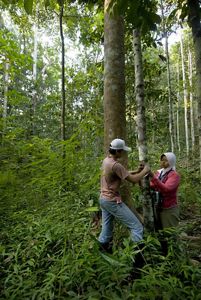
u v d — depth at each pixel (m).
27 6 2.11
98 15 7.47
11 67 6.55
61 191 3.86
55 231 3.61
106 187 3.59
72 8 7.66
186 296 2.82
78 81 10.30
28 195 3.90
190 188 6.91
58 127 11.23
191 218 5.68
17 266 3.16
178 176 3.83
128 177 3.47
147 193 3.75
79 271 2.94
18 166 3.75
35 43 15.68
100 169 3.74
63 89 6.51
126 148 3.59
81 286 2.86
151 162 7.59
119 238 3.84
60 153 3.48
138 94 3.97
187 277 2.92
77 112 10.03
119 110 4.17
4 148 4.02
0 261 3.55
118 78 4.21
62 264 3.02
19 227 3.90
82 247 3.19
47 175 3.39
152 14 2.22
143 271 2.84
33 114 11.44
